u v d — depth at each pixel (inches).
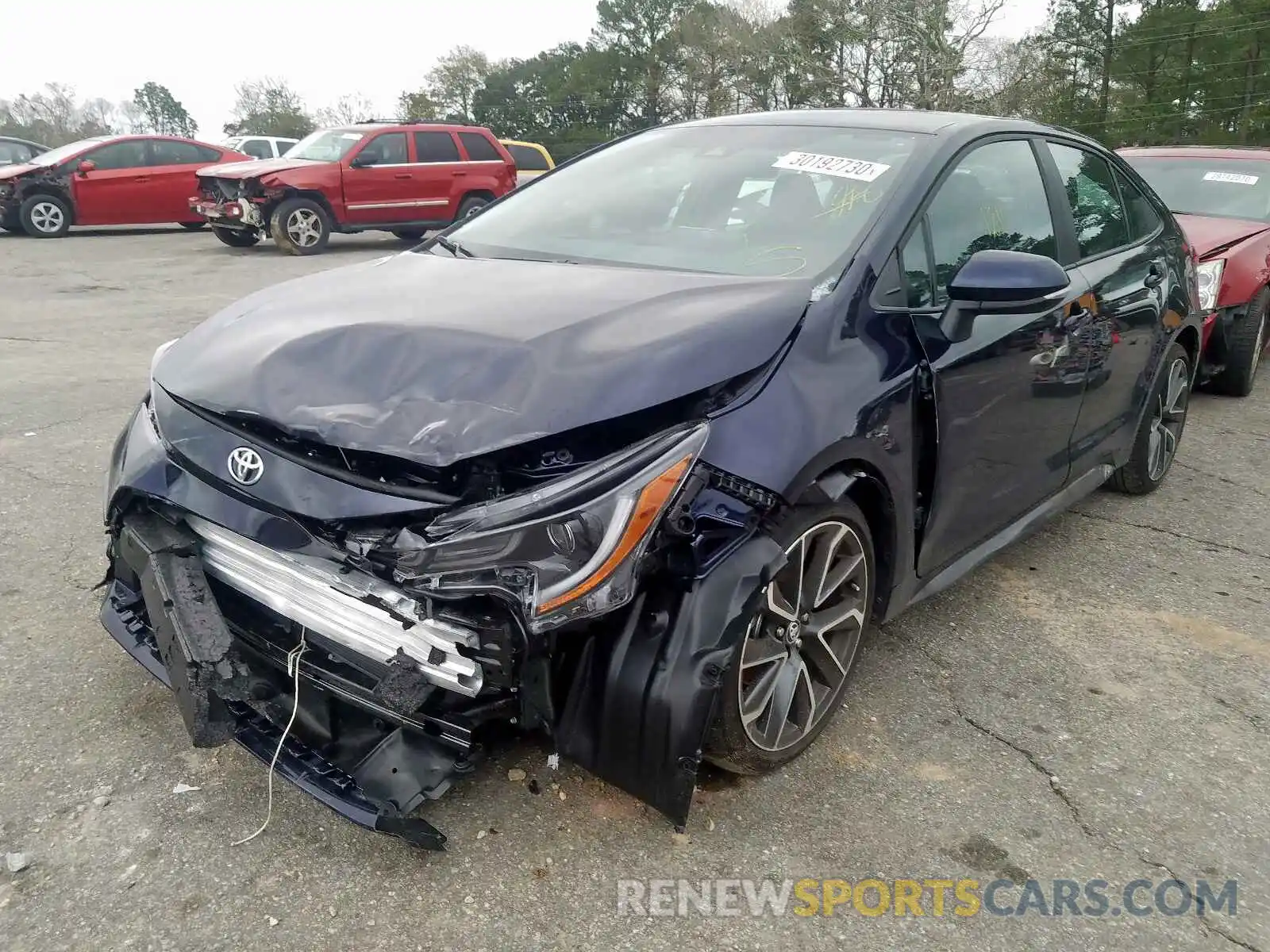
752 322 92.4
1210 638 138.9
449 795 97.1
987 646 134.1
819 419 91.7
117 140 605.9
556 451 81.1
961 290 108.2
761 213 118.3
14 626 124.9
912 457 106.3
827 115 138.9
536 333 89.0
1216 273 249.3
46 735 103.9
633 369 83.9
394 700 81.8
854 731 112.4
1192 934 85.7
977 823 98.3
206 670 86.1
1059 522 180.7
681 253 116.2
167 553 92.7
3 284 412.2
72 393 234.4
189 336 108.6
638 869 89.7
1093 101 2242.9
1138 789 104.7
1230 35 2108.8
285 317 101.7
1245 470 212.5
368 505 80.4
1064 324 135.0
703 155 134.4
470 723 84.9
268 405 87.0
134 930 80.3
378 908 83.7
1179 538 174.6
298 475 84.0
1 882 84.3
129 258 514.0
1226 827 99.3
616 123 2389.3
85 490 170.6
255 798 96.0
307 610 87.3
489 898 85.4
